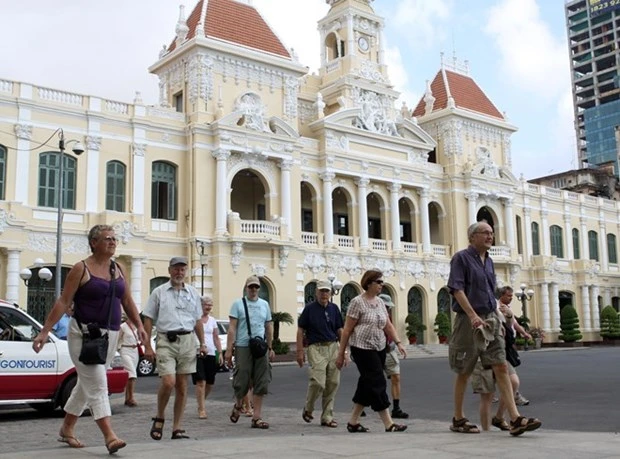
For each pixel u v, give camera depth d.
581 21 145.50
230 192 45.00
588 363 32.25
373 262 51.97
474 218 58.31
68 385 15.65
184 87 45.03
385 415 12.12
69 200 39.34
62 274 38.59
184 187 43.47
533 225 66.75
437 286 55.94
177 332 11.15
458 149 59.09
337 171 50.59
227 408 17.61
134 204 41.31
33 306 37.16
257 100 46.12
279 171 46.53
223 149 43.44
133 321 9.69
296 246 45.88
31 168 38.16
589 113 138.00
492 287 10.88
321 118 50.53
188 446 9.30
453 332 11.00
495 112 63.06
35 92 38.78
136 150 41.81
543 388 20.84
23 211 37.25
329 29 56.38
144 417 15.86
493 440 9.87
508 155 62.94
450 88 61.31
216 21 46.06
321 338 13.93
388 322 12.31
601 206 74.19
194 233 42.44
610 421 13.94
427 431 12.21
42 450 9.05
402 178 54.72
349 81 53.03
